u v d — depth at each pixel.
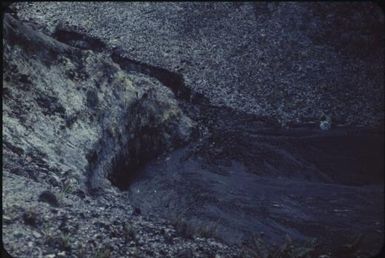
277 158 23.59
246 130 28.11
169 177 19.22
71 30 35.16
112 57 33.44
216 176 20.06
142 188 17.38
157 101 23.00
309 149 25.80
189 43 37.25
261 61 36.84
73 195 10.69
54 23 35.72
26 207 8.00
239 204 16.62
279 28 41.16
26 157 11.98
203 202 16.36
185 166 21.03
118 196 14.18
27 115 13.71
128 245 8.35
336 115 32.38
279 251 9.80
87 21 36.62
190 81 32.56
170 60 34.38
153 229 9.63
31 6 37.06
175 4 41.72
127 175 18.73
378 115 32.78
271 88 34.16
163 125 22.64
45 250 6.96
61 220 8.14
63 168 12.61
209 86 32.62
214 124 28.56
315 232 14.64
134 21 38.16
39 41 16.70
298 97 33.72
